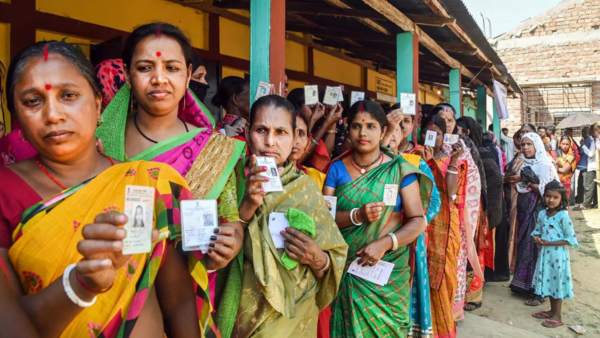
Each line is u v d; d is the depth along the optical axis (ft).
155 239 3.93
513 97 46.24
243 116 11.75
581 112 58.49
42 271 3.61
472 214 16.17
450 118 16.14
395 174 9.59
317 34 22.76
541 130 42.70
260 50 9.25
